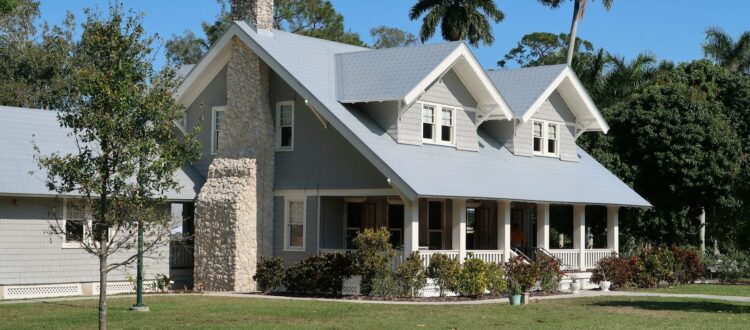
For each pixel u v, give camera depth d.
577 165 39.31
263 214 32.88
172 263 35.44
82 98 17.69
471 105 34.31
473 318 22.69
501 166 34.44
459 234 30.75
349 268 29.53
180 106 18.38
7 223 29.34
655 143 42.78
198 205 33.03
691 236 46.47
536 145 37.94
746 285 38.03
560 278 32.88
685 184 42.38
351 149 31.22
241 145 33.06
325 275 29.92
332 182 31.67
